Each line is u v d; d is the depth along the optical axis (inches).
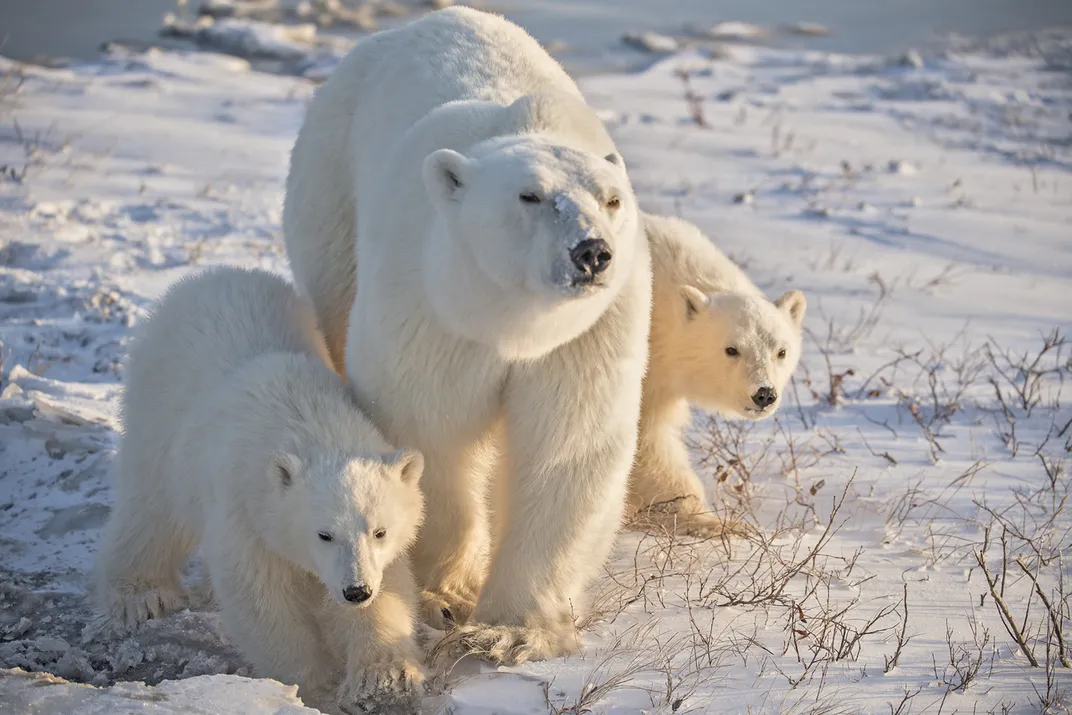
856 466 438.3
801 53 1544.0
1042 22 1820.9
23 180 751.1
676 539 383.9
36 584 349.4
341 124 382.0
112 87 1074.7
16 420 418.0
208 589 349.4
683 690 286.4
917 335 608.1
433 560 339.3
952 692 290.8
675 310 410.6
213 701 254.5
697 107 1113.4
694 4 1930.4
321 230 386.3
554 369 304.0
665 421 417.1
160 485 336.2
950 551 372.2
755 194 876.0
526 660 305.9
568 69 1398.9
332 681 303.9
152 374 345.1
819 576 350.3
